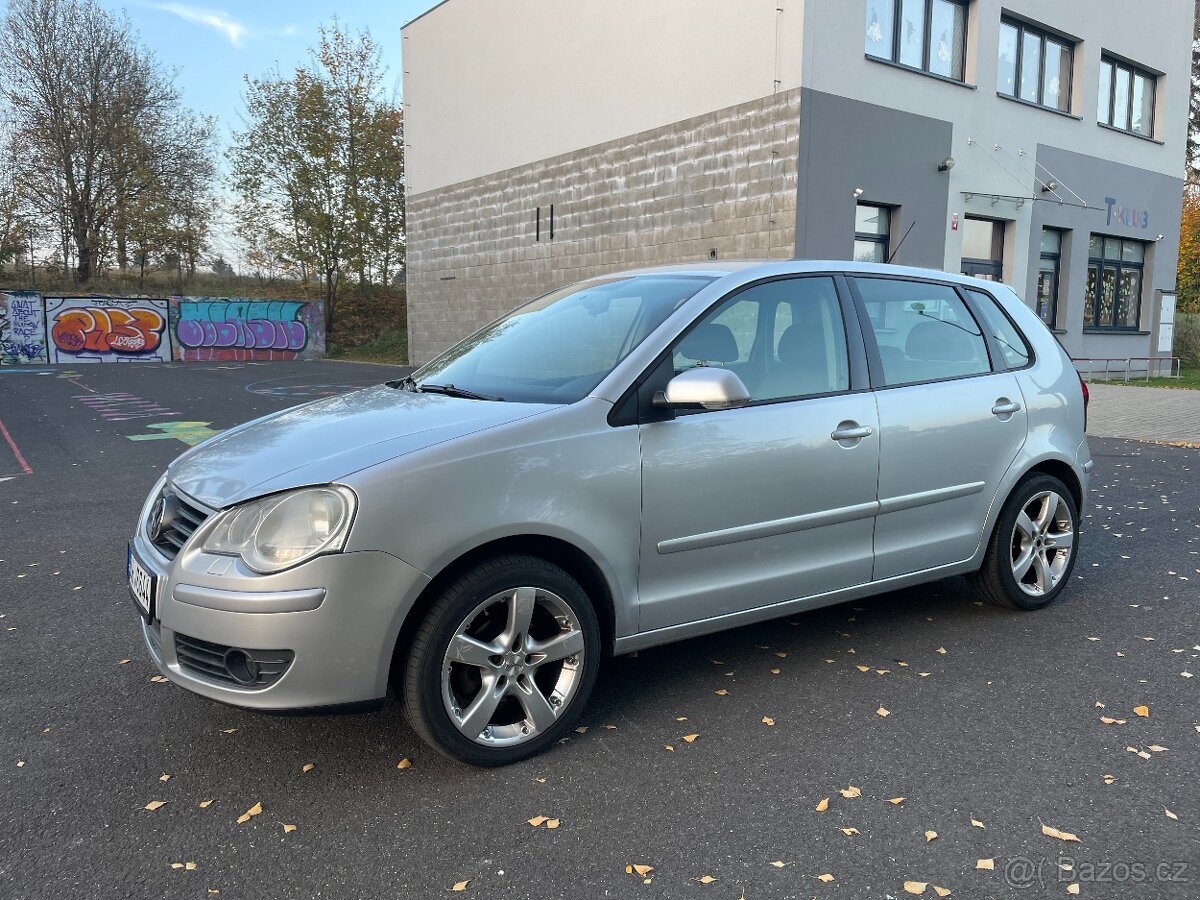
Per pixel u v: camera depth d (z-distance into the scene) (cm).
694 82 1631
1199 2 3591
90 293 3225
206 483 287
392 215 3362
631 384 314
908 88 1580
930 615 446
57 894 228
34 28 3064
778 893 228
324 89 3183
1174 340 2695
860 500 371
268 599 254
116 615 442
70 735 316
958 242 1711
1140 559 554
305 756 301
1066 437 455
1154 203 2192
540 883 232
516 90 2134
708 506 327
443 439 281
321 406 356
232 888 231
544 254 2103
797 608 364
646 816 263
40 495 739
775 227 1495
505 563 283
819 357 370
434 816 264
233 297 3412
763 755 301
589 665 306
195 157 3388
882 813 265
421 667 272
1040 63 1864
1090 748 305
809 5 1419
